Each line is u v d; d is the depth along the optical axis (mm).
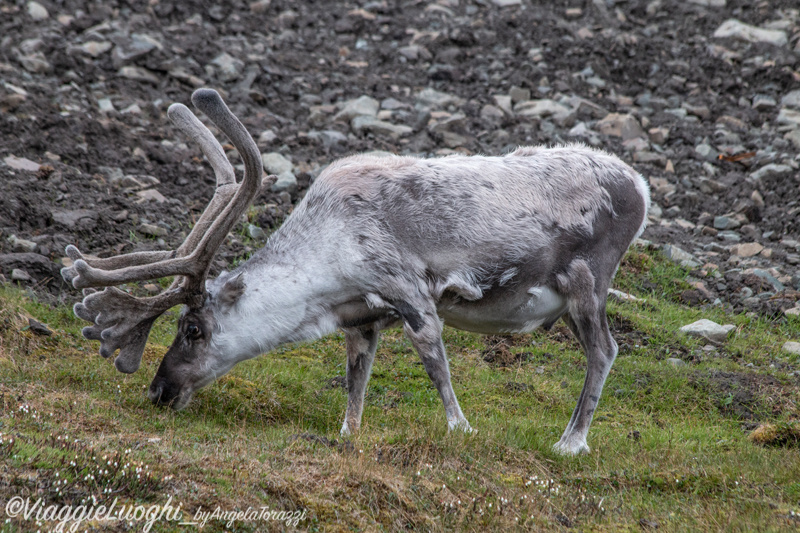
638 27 54875
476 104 45875
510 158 21375
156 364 23172
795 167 41438
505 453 19328
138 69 43219
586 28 53438
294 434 19500
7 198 30125
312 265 20078
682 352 28141
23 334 22875
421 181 20359
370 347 21531
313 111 43469
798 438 21516
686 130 45125
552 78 48781
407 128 42688
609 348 21031
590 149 21969
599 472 19156
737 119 46562
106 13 47344
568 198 20828
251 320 20203
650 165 42312
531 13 54781
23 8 46094
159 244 30500
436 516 15977
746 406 24641
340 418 22359
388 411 23000
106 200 32469
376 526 15320
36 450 15312
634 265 34125
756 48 52344
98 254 29016
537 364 27094
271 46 49344
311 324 20469
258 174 19797
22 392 19562
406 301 19875
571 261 20797
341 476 16453
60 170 33812
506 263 20203
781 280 33688
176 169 36625
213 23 50406
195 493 14977
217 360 20453
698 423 23750
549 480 18109
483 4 56375
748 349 28547
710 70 50688
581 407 20688
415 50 50406
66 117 37156
